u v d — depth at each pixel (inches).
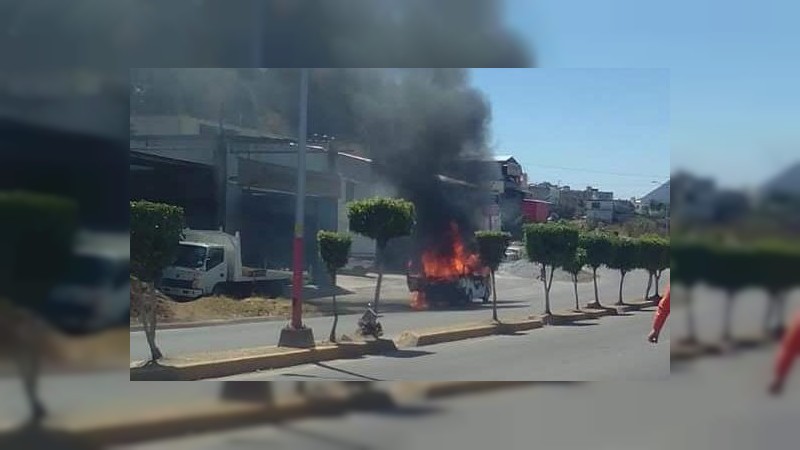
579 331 673.0
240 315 741.9
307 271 1084.5
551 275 938.1
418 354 505.4
